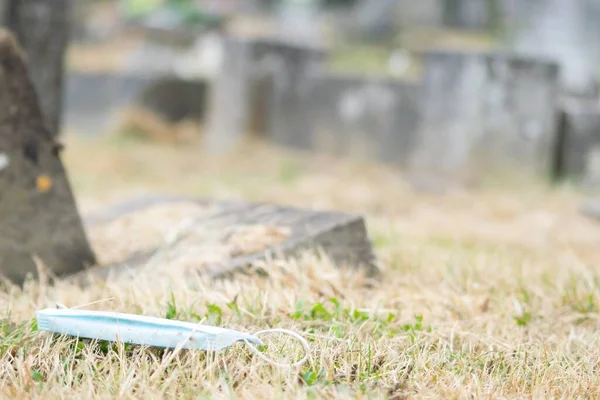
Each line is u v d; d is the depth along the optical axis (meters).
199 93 21.09
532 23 20.20
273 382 4.56
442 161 15.77
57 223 7.48
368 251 7.29
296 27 31.89
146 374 4.70
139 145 19.23
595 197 15.35
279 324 5.61
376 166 17.09
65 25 11.01
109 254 7.82
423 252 8.69
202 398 4.40
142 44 24.67
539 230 12.05
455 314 6.33
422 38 27.78
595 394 4.82
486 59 15.52
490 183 15.53
